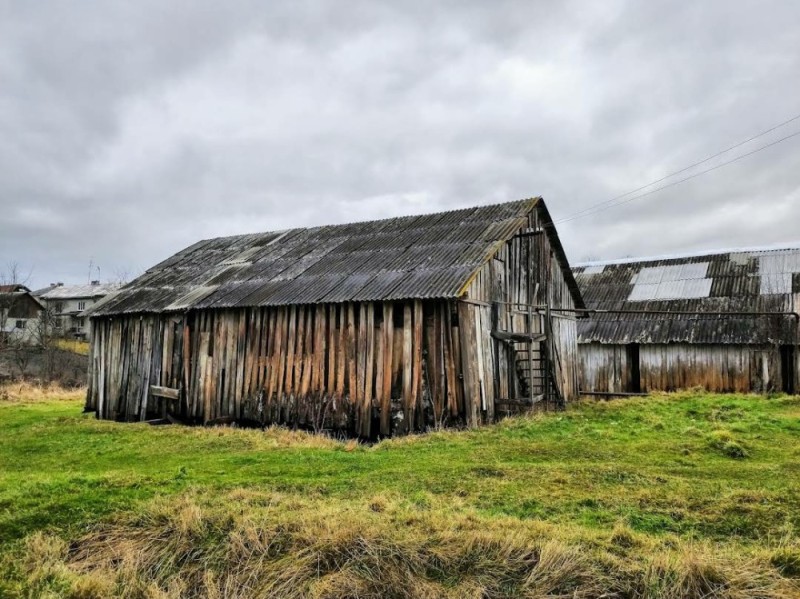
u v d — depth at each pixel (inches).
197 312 703.7
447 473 343.0
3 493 315.6
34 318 2127.2
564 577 209.8
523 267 708.7
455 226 703.1
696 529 250.4
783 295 916.6
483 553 226.7
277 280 688.4
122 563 245.8
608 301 1067.3
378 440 541.3
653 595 198.8
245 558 239.3
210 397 672.4
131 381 752.3
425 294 526.0
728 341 877.8
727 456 389.4
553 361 758.5
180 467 383.6
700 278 1037.8
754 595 195.2
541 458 387.9
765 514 260.1
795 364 850.1
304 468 373.7
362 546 233.9
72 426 625.0
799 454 391.5
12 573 241.4
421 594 211.5
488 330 596.1
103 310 790.5
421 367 540.7
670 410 594.6
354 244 746.8
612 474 333.4
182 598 226.8
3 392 1067.3
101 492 314.5
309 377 598.9
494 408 586.2
